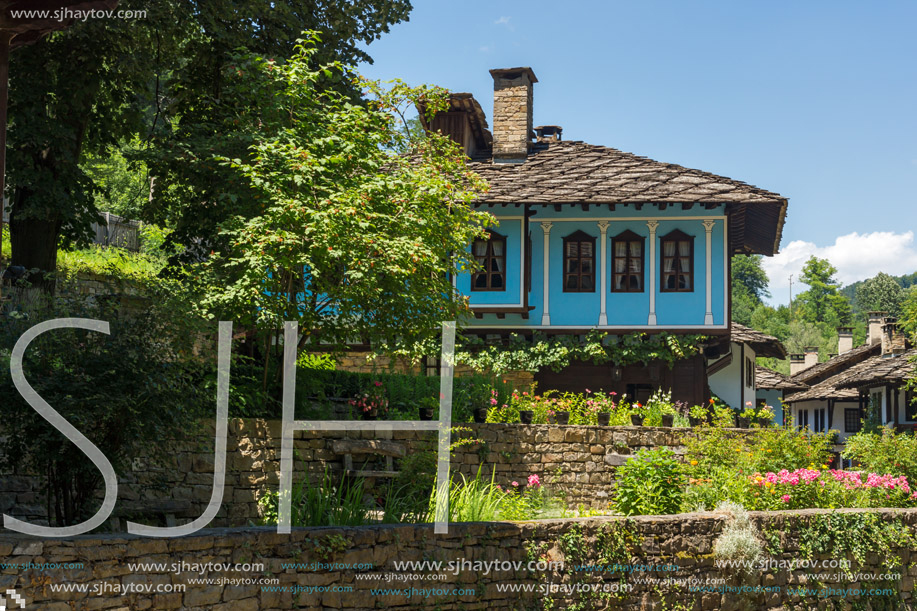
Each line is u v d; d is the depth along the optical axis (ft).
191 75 53.62
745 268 309.01
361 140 42.57
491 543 32.68
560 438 51.57
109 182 97.40
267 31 52.80
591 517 36.29
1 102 23.99
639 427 53.88
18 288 33.76
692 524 37.17
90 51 48.06
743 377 90.58
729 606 37.04
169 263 49.73
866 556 41.14
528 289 72.84
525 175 76.33
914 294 113.39
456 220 44.93
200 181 48.14
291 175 39.32
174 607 25.62
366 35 57.47
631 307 73.77
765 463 47.34
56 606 23.35
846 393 133.90
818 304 322.34
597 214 74.90
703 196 70.64
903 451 49.98
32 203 46.57
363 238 37.24
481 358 71.82
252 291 37.70
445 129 78.89
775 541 38.42
